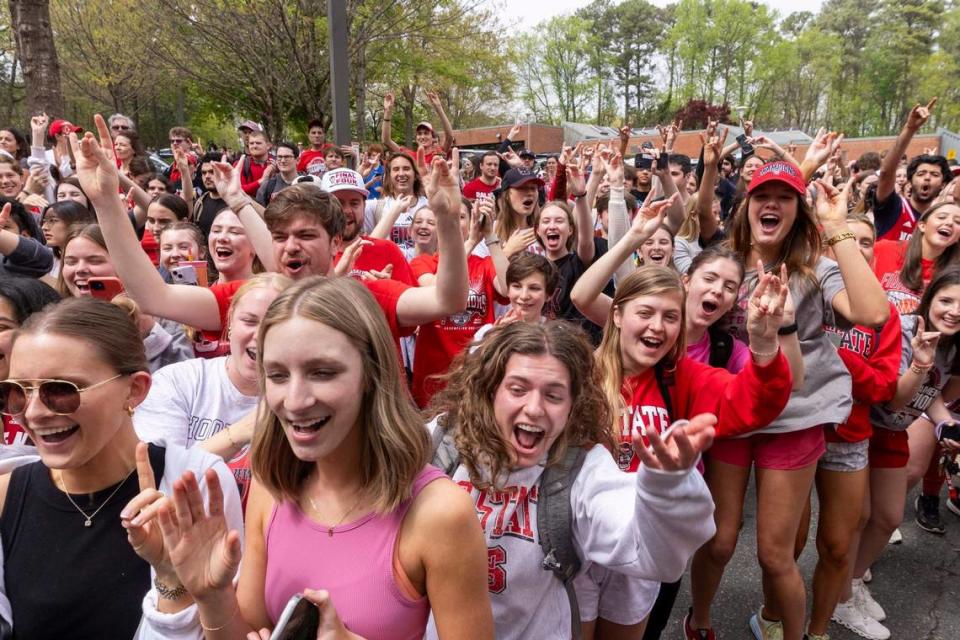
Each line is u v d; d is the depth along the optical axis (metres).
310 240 2.79
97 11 18.78
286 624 1.11
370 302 1.34
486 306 4.06
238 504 1.66
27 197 5.79
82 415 1.44
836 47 59.69
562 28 57.34
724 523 2.68
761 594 3.36
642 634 2.26
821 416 2.48
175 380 2.25
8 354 2.05
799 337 2.60
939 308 3.10
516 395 1.72
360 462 1.36
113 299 2.46
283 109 16.28
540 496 1.75
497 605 1.77
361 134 16.09
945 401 3.33
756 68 59.59
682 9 61.91
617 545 1.58
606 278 3.00
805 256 2.69
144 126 35.81
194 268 3.18
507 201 5.34
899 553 3.75
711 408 2.33
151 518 1.30
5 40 23.20
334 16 6.01
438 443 1.89
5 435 2.10
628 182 7.48
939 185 5.49
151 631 1.35
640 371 2.40
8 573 1.47
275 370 1.27
